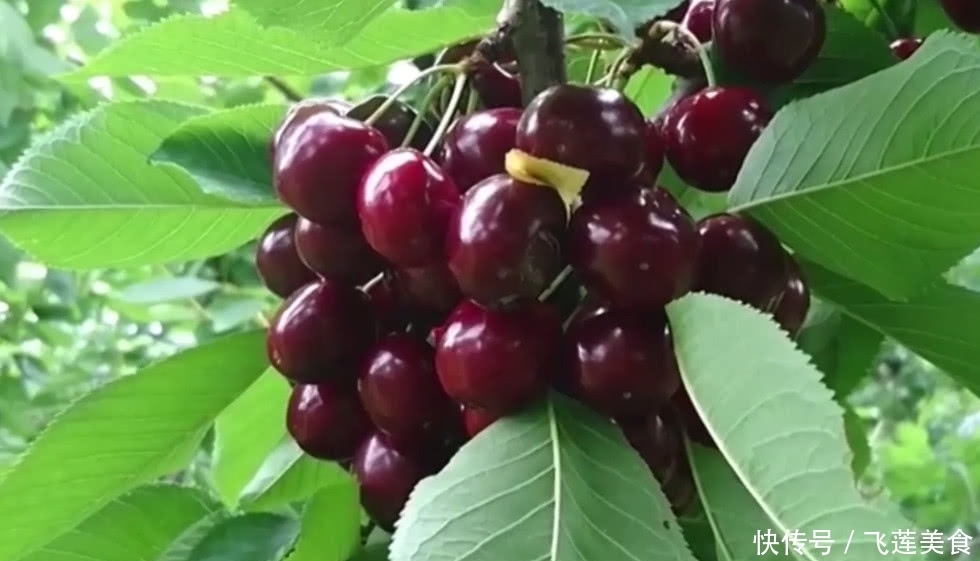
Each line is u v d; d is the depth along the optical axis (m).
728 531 0.38
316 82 0.94
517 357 0.37
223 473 0.48
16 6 1.26
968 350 0.45
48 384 1.36
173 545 0.42
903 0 0.53
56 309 1.46
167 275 1.16
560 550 0.35
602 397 0.37
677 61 0.44
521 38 0.40
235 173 0.43
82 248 0.45
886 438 1.97
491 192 0.36
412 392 0.39
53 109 1.23
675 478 0.39
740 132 0.41
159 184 0.44
